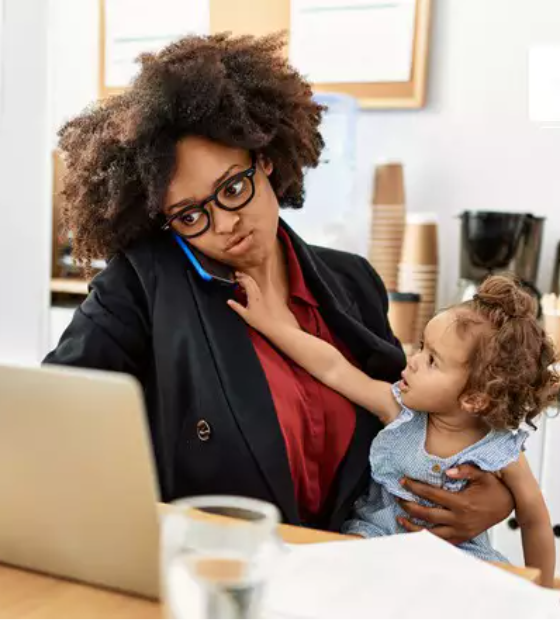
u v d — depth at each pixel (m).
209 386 1.01
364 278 1.30
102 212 1.05
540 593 0.65
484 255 1.93
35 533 0.69
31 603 0.65
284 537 0.79
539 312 1.83
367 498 1.17
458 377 1.08
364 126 2.31
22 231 1.81
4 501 0.69
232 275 1.09
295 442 1.05
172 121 0.96
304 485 1.08
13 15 1.76
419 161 2.27
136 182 1.02
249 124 0.98
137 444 0.62
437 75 2.23
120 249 1.10
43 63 1.77
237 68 1.04
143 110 0.96
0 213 1.81
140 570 0.66
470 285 1.96
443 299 2.27
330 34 2.31
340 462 1.12
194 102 0.95
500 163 2.20
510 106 2.17
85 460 0.64
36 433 0.65
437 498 1.07
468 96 2.21
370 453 1.13
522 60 2.15
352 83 2.29
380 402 1.13
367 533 1.10
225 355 1.03
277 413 1.04
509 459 1.08
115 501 0.64
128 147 1.00
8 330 1.83
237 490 1.01
